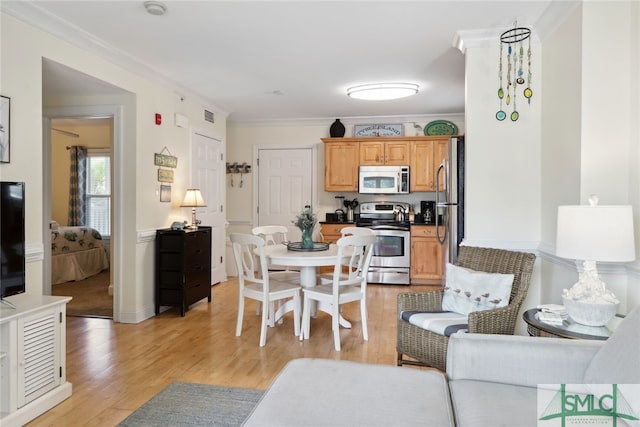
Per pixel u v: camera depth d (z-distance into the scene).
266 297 3.35
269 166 6.68
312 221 3.88
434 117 6.18
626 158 2.40
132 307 3.98
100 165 7.51
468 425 1.32
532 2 2.66
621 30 2.41
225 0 2.65
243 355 3.13
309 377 1.66
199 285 4.52
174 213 4.59
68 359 3.04
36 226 2.81
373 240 3.43
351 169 6.12
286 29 3.09
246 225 6.74
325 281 3.92
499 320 2.30
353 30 3.11
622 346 1.41
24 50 2.74
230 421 2.18
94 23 2.98
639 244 2.28
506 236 3.15
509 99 3.04
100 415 2.24
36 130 2.82
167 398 2.44
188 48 3.48
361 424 1.32
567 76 2.64
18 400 2.11
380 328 3.80
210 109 5.44
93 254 6.52
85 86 3.65
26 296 2.47
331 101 5.34
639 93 2.29
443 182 5.09
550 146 2.92
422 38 3.26
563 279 2.71
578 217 1.95
